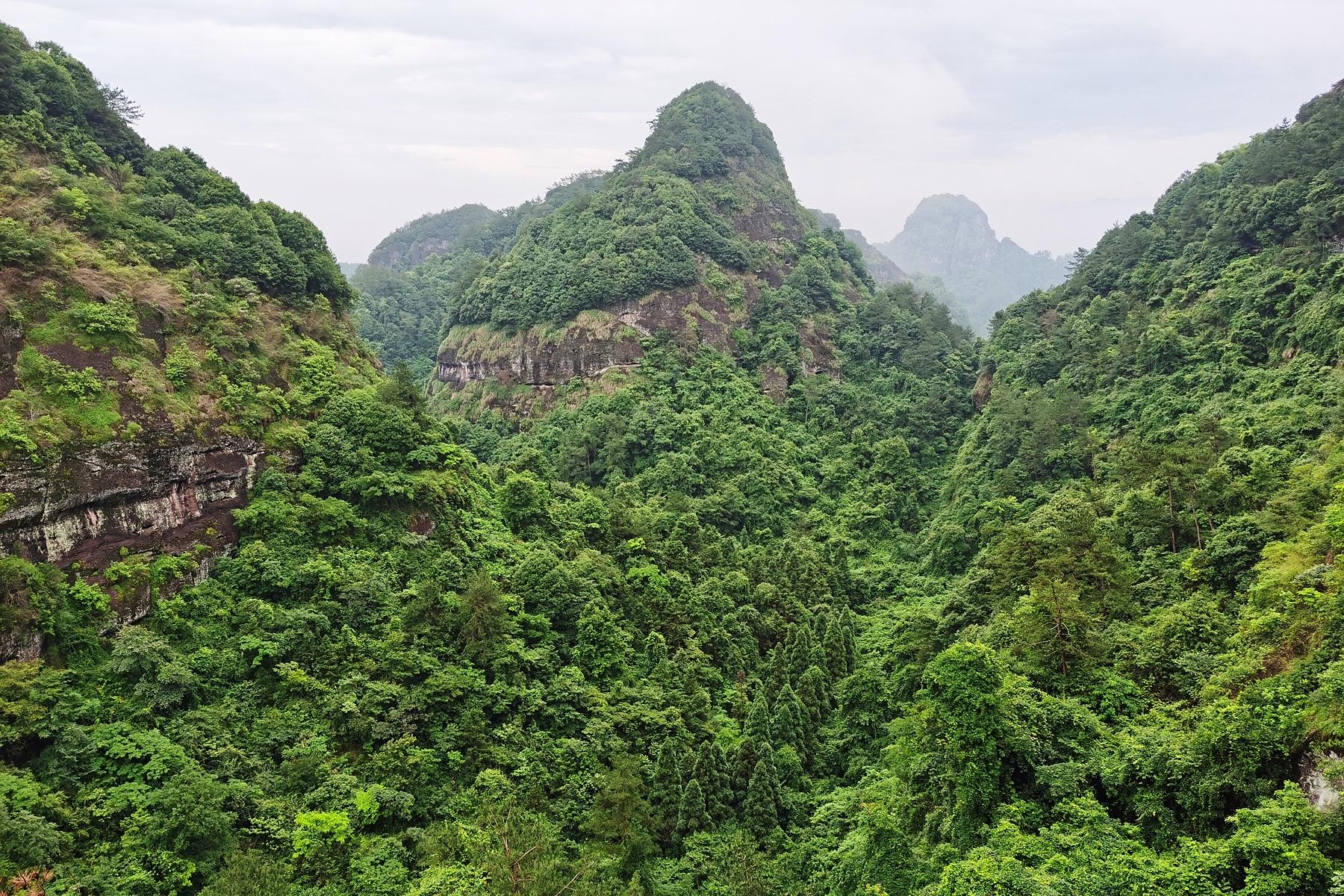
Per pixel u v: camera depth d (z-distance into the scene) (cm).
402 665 4328
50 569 3750
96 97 6181
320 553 4834
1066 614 4175
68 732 3347
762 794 4234
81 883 2947
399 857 3528
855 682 5247
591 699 4716
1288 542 3950
